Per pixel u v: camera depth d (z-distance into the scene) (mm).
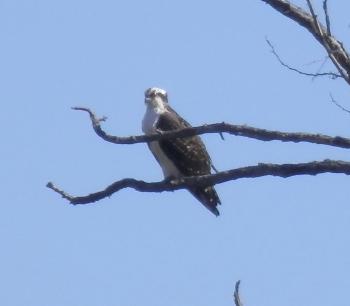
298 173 10273
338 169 10094
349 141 10117
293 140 10344
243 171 10625
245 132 10578
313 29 10062
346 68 9531
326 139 10172
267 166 10391
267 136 10414
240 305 8523
